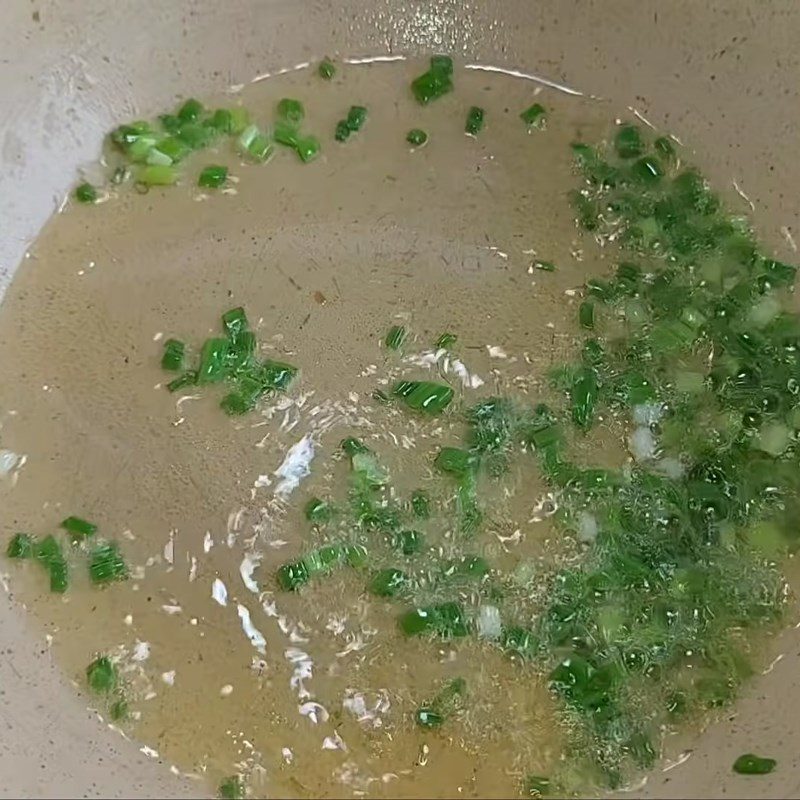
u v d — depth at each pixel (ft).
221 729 0.55
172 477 0.62
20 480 0.62
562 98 0.72
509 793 0.53
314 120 0.71
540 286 0.67
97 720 0.56
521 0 0.70
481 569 0.58
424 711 0.55
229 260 0.67
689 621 0.57
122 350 0.65
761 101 0.66
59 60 0.67
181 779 0.54
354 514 0.60
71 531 0.60
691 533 0.59
